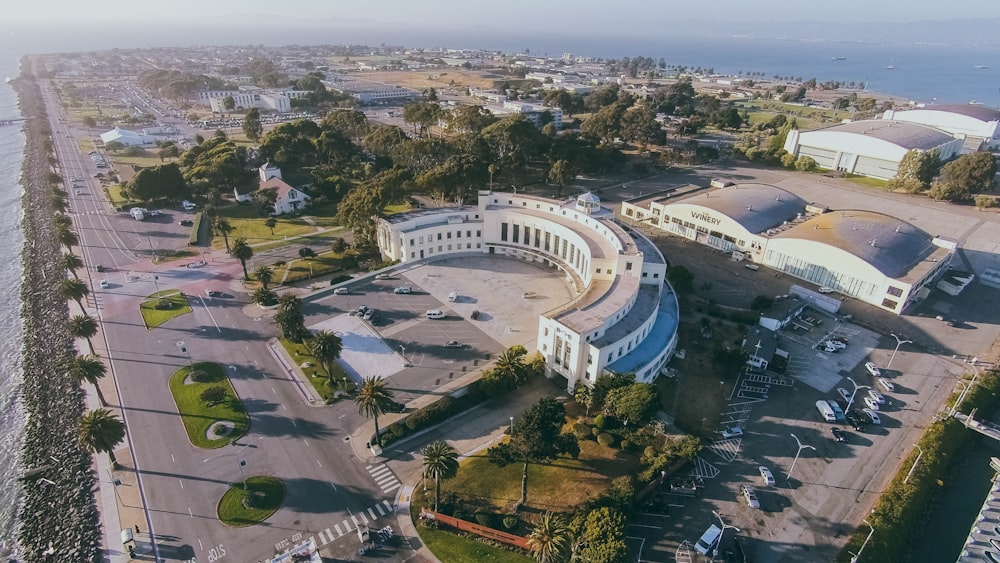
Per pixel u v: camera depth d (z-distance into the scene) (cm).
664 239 17950
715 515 7769
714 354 11469
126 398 9781
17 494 8331
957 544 7681
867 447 9100
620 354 10162
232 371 10556
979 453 9338
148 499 7794
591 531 6819
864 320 12988
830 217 16688
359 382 10256
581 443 8981
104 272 14625
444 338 11688
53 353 11381
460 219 15838
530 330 12069
